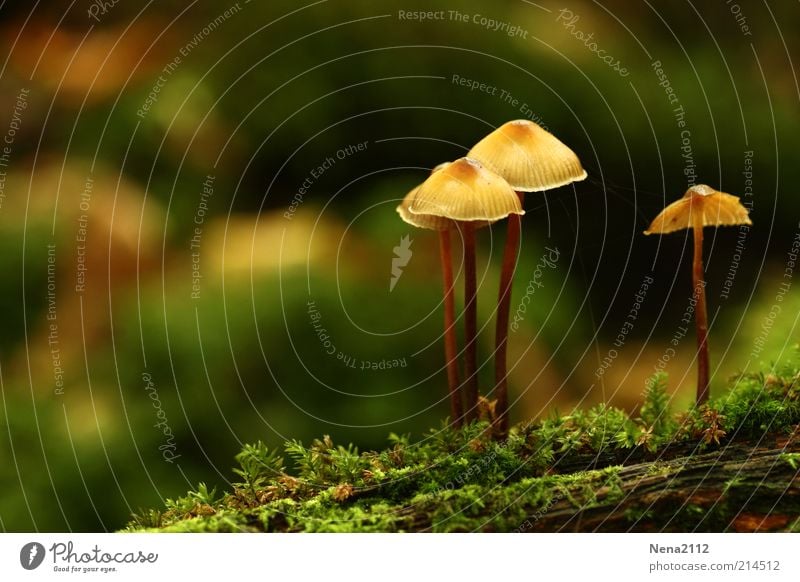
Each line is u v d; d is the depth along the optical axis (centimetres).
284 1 65
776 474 53
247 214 64
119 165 63
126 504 59
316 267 63
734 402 55
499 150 54
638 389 63
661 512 53
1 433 60
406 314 63
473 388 55
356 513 54
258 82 65
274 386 61
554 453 54
